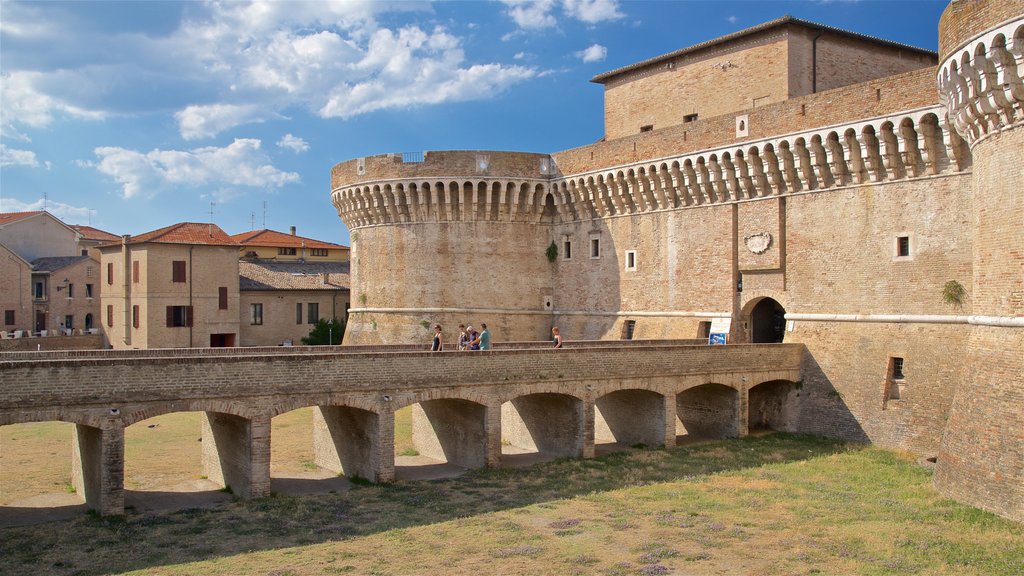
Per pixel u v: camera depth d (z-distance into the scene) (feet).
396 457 147.54
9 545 93.45
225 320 247.29
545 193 212.02
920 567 84.33
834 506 107.96
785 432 160.56
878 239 148.05
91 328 309.42
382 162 214.90
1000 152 106.01
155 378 105.70
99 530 98.99
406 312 214.90
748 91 179.01
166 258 236.84
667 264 185.68
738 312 172.04
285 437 162.30
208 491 119.96
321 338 265.95
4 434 164.55
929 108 136.26
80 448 115.14
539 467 134.41
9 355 121.19
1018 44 95.55
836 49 179.52
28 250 341.21
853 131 148.36
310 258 343.05
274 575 83.87
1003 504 98.89
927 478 120.88
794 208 162.40
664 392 148.56
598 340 184.44
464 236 211.61
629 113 205.87
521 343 165.07
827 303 156.56
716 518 103.96
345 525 101.81
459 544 94.43
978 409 105.70
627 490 118.93
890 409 144.56
